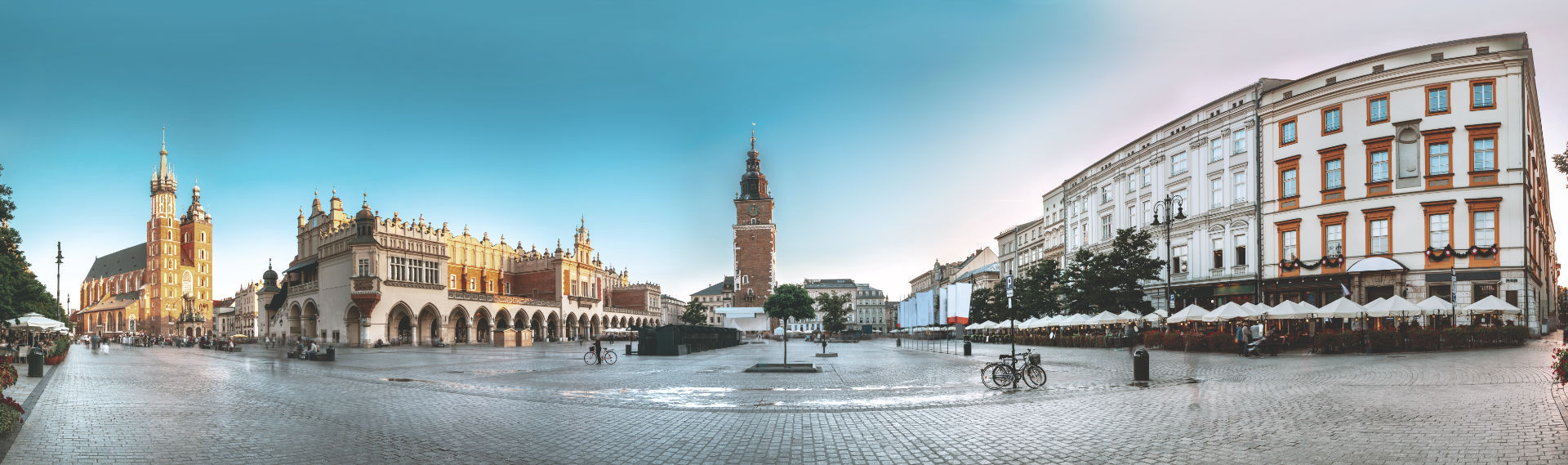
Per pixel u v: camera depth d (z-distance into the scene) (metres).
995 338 70.75
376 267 68.69
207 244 193.25
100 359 44.53
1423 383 17.89
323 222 80.19
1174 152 56.94
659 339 45.88
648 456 11.03
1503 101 39.56
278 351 61.03
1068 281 59.03
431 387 22.36
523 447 11.74
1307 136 46.03
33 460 10.80
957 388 20.84
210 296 193.12
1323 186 45.03
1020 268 94.62
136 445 11.98
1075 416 14.26
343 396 19.48
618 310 118.44
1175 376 22.70
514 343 71.31
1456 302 39.62
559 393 20.34
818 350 58.34
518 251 108.06
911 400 17.81
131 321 181.12
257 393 20.50
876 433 12.75
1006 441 11.80
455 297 78.06
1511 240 38.91
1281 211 47.38
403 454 11.23
